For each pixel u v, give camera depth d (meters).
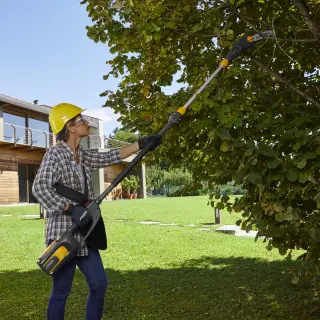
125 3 2.91
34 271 6.23
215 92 3.02
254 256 6.84
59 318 2.92
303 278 5.04
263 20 3.64
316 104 2.99
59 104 3.17
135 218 13.45
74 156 3.08
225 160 2.91
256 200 2.73
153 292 4.79
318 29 3.15
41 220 13.18
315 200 2.42
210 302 4.32
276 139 2.65
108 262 6.69
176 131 3.30
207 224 11.54
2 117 21.91
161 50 3.32
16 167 23.31
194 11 3.16
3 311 4.23
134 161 3.14
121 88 3.63
